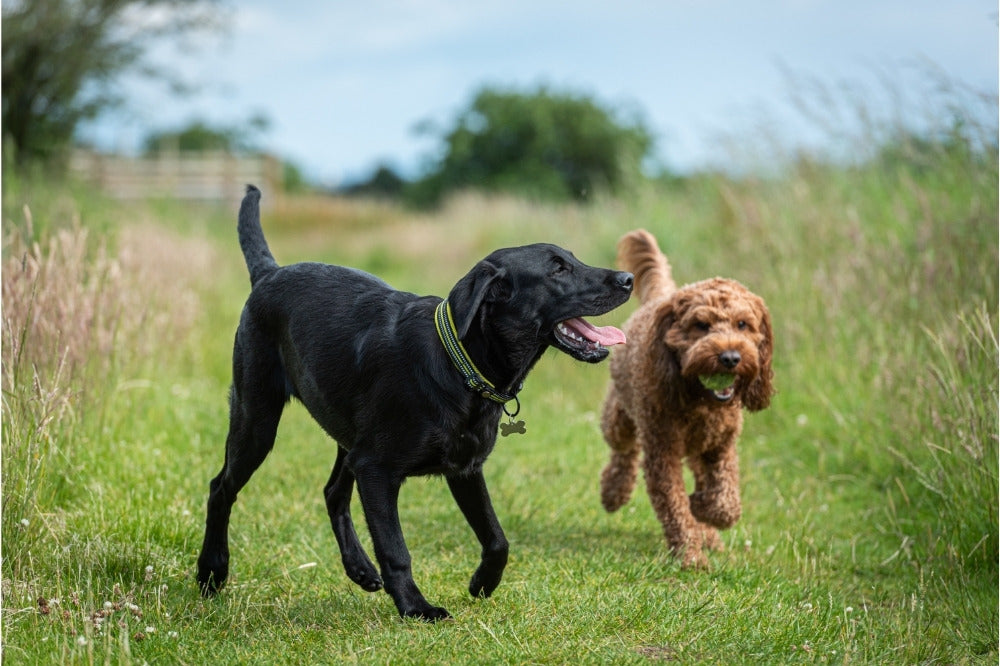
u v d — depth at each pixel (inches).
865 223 427.5
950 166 404.2
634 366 268.7
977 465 254.4
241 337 221.9
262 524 263.3
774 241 425.1
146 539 237.8
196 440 332.8
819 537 275.0
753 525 281.1
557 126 1942.7
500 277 193.6
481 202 1139.9
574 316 195.6
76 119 790.5
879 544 273.3
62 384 273.3
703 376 243.8
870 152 461.7
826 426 355.6
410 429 193.3
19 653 171.6
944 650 201.6
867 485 315.9
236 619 198.4
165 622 192.5
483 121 2014.0
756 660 181.9
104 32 737.6
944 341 295.3
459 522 278.2
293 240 1352.1
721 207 515.2
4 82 702.5
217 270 709.9
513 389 200.5
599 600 204.2
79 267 316.2
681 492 256.5
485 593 209.8
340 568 237.9
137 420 328.8
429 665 171.5
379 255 1105.4
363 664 169.9
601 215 701.9
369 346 198.4
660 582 229.8
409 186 2111.2
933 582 238.4
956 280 332.8
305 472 317.7
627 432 286.5
